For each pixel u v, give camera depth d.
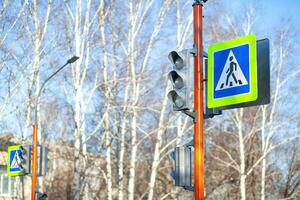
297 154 40.50
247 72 10.12
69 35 28.86
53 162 42.31
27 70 28.91
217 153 37.12
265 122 35.25
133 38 28.70
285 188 40.28
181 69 10.72
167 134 34.12
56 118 37.66
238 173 36.00
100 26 28.95
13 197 35.88
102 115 29.84
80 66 28.00
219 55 10.59
